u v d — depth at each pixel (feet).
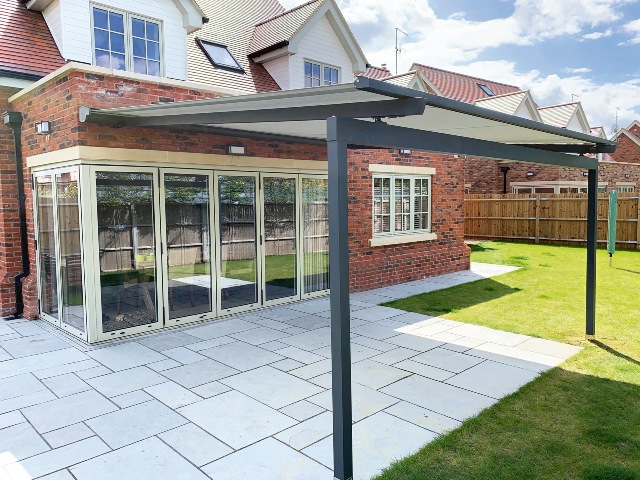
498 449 13.83
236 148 27.45
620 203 59.82
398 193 39.58
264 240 29.96
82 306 23.88
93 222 23.02
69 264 24.75
